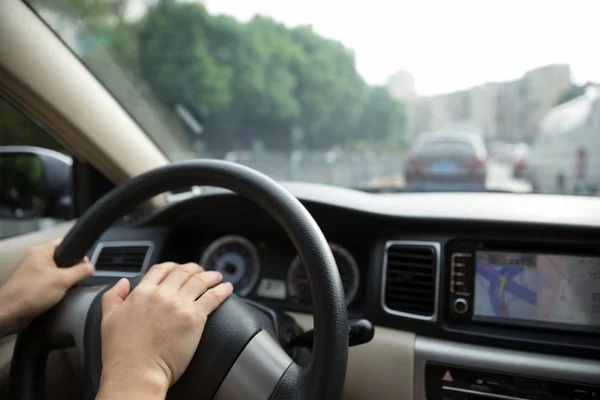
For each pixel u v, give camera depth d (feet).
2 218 5.04
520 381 3.41
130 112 4.84
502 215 3.74
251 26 80.43
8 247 4.06
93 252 4.36
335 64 90.79
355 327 2.40
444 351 3.56
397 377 3.64
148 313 1.81
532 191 5.15
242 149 80.33
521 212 3.83
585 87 27.63
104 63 4.61
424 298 3.74
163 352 1.75
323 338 1.90
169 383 1.78
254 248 4.48
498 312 3.60
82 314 2.45
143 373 1.68
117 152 4.59
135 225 4.49
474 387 3.49
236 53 79.61
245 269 4.48
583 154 26.08
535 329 3.53
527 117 80.02
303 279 4.30
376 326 3.82
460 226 3.74
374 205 4.12
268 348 2.09
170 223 4.39
